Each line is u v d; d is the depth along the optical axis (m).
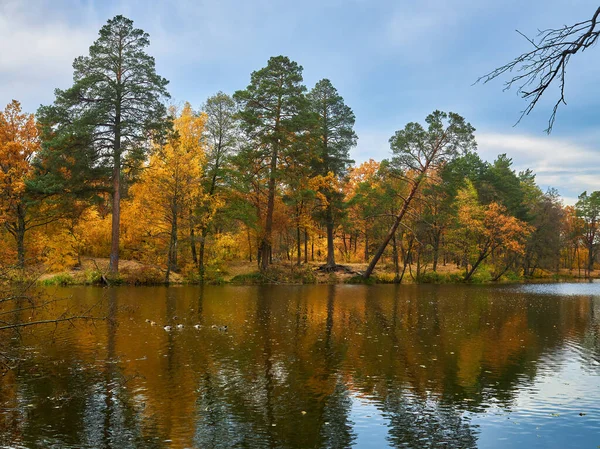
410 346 14.73
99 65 33.12
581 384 10.75
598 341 16.02
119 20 33.75
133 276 34.78
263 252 43.22
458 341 15.69
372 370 11.74
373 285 42.91
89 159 32.78
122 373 10.98
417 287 41.78
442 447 7.29
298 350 13.79
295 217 46.22
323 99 48.81
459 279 52.78
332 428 7.96
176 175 35.59
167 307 22.39
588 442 7.54
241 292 31.66
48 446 6.98
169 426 7.88
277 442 7.33
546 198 74.12
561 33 4.68
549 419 8.54
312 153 41.41
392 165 42.56
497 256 63.38
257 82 40.47
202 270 39.25
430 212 47.50
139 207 37.34
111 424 7.91
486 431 7.95
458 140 40.84
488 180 66.38
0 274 12.09
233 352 13.31
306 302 26.44
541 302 30.00
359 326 18.31
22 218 31.80
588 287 48.09
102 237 40.97
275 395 9.65
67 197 32.25
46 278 32.41
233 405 8.99
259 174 42.19
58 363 11.77
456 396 9.80
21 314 18.31
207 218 38.56
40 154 31.55
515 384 10.70
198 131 39.53
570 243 90.88
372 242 60.09
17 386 9.91
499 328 18.61
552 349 14.59
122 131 33.78
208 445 7.14
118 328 16.53
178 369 11.41
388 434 7.75
